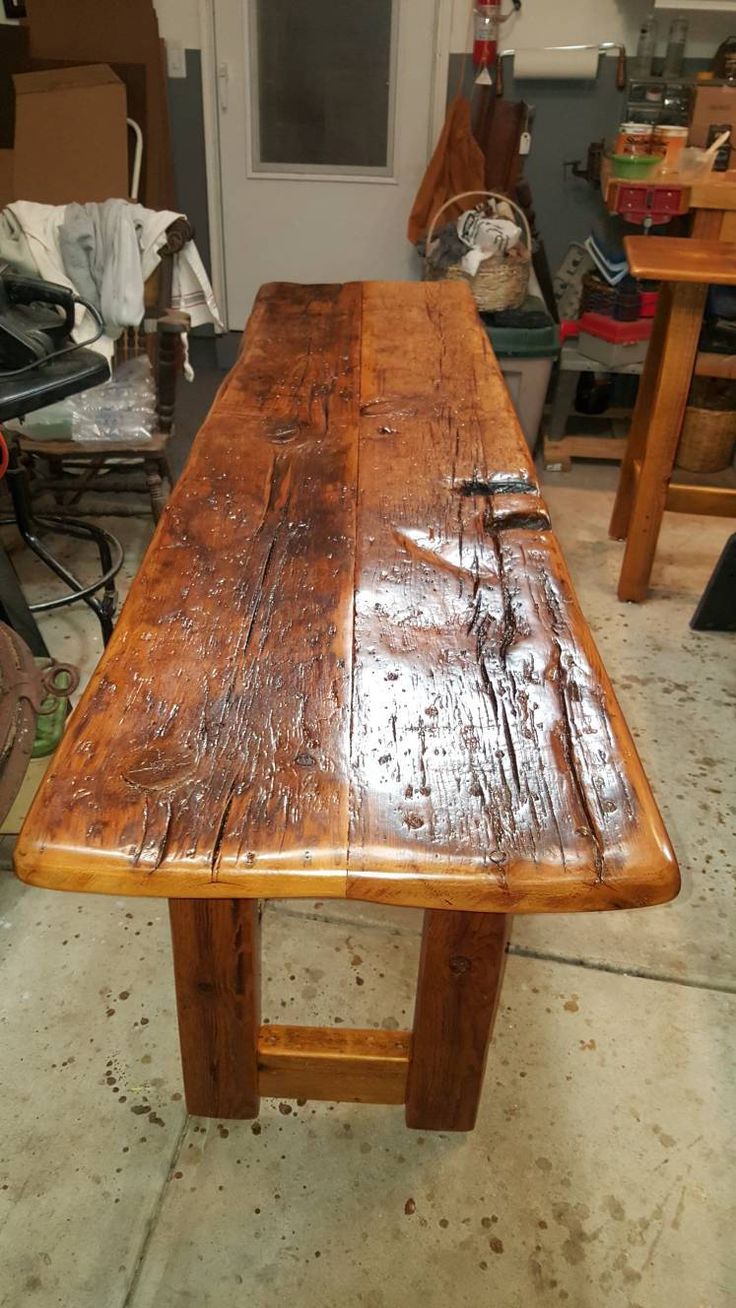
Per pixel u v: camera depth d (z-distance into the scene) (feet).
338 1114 4.31
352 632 3.42
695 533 9.57
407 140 11.77
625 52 10.81
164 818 2.60
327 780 2.75
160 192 11.00
